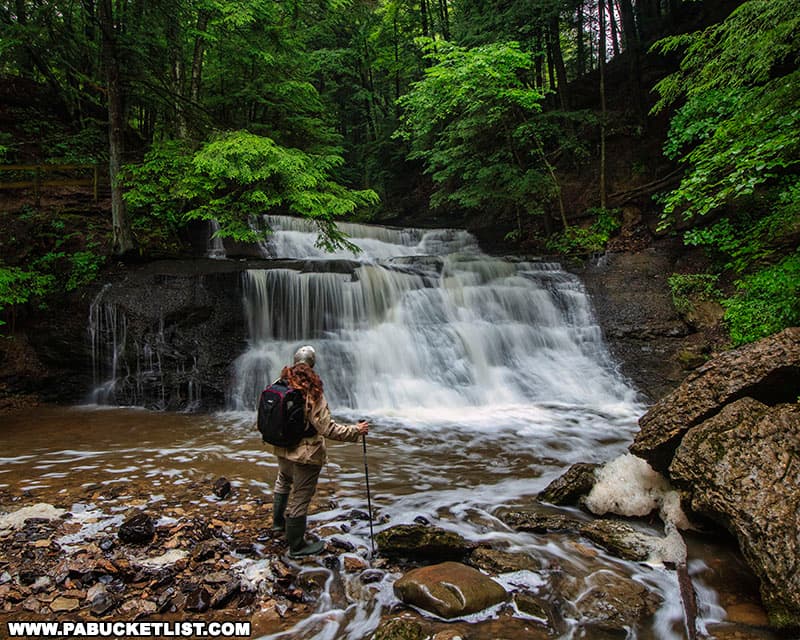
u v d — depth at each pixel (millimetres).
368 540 3822
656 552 3641
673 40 6449
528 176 12945
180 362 8719
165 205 11336
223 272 9258
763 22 5105
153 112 14258
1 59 14750
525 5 13000
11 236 9969
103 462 5688
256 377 8852
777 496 3256
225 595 3025
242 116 16266
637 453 4473
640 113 15211
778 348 4223
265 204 9977
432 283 10883
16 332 9125
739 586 3285
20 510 4227
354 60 23828
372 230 16188
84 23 13898
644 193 13352
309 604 3043
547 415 8133
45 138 14141
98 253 10000
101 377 9016
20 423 7590
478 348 9805
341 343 9453
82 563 3307
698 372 4543
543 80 18641
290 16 16609
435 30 20750
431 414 8258
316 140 18375
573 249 13266
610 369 9438
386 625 2730
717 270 10297
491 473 5535
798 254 7289
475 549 3684
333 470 5574
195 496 4652
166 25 11133
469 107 12445
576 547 3779
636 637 2770
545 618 2904
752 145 5461
